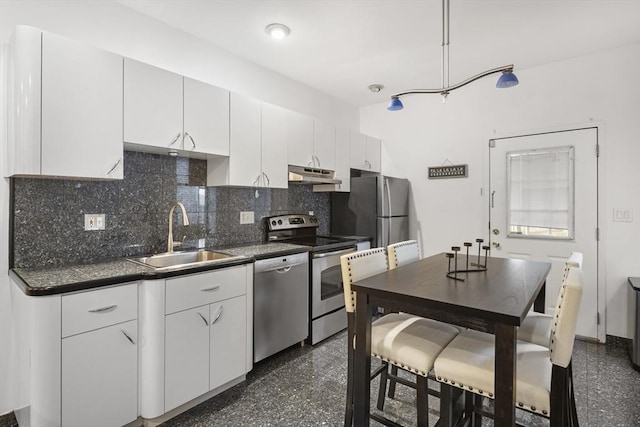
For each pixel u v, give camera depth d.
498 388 1.18
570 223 3.12
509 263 2.16
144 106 2.05
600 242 2.99
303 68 3.29
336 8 2.28
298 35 2.65
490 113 3.57
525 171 3.37
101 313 1.64
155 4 2.24
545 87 3.24
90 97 1.82
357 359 1.56
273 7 2.28
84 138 1.80
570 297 1.19
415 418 1.95
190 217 2.70
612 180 2.94
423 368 1.45
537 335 1.68
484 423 1.91
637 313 2.52
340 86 3.78
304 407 2.05
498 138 3.52
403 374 2.52
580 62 3.06
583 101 3.05
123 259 2.19
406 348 1.53
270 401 2.11
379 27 2.52
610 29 2.57
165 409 1.85
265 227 3.33
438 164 3.92
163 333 1.83
